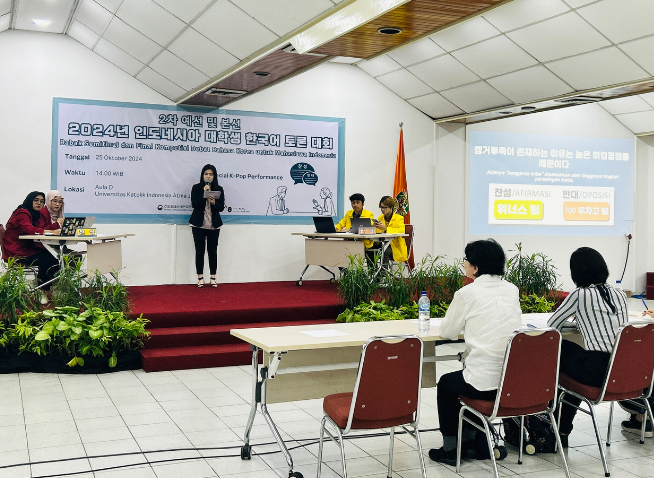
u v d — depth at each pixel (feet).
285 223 31.65
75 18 25.32
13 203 27.43
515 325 12.21
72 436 14.08
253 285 29.91
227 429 14.85
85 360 19.53
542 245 36.19
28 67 27.50
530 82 26.25
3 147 27.22
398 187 32.89
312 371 13.21
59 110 28.02
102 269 23.85
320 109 32.17
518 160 35.60
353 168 32.83
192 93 27.37
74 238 22.66
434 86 30.48
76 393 17.43
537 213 36.01
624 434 15.14
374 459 13.25
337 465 12.86
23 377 18.99
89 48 28.27
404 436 14.67
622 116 36.78
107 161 28.86
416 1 17.39
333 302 25.05
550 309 25.16
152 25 22.17
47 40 27.76
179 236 30.01
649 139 38.22
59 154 28.09
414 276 24.43
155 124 29.50
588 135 36.88
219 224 28.66
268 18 18.86
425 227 34.12
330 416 11.27
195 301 24.75
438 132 34.24
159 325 22.21
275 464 12.80
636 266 38.27
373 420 10.98
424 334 13.14
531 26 22.31
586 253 13.61
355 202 29.73
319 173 32.24
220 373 19.98
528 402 11.76
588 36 21.70
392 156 33.55
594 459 13.46
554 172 36.27
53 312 19.53
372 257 28.04
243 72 23.31
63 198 27.99
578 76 24.43
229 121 30.63
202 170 28.76
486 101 29.68
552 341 11.78
